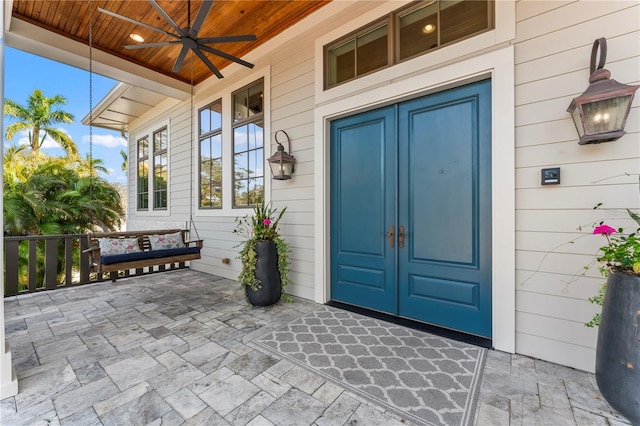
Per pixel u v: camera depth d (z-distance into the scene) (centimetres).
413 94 272
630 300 145
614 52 185
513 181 217
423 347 228
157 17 354
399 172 290
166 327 271
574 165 197
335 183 342
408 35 278
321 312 307
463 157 253
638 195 178
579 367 196
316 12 339
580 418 150
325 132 339
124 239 413
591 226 192
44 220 789
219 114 496
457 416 153
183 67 474
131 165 778
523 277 215
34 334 256
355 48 316
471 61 237
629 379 143
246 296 329
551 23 205
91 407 161
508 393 171
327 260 343
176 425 148
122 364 205
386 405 163
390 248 297
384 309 302
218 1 325
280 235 371
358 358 212
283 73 382
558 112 202
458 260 256
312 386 180
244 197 449
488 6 233
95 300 355
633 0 181
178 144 588
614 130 169
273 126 393
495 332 225
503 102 222
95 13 344
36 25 360
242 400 167
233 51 428
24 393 172
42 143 1295
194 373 194
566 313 200
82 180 903
